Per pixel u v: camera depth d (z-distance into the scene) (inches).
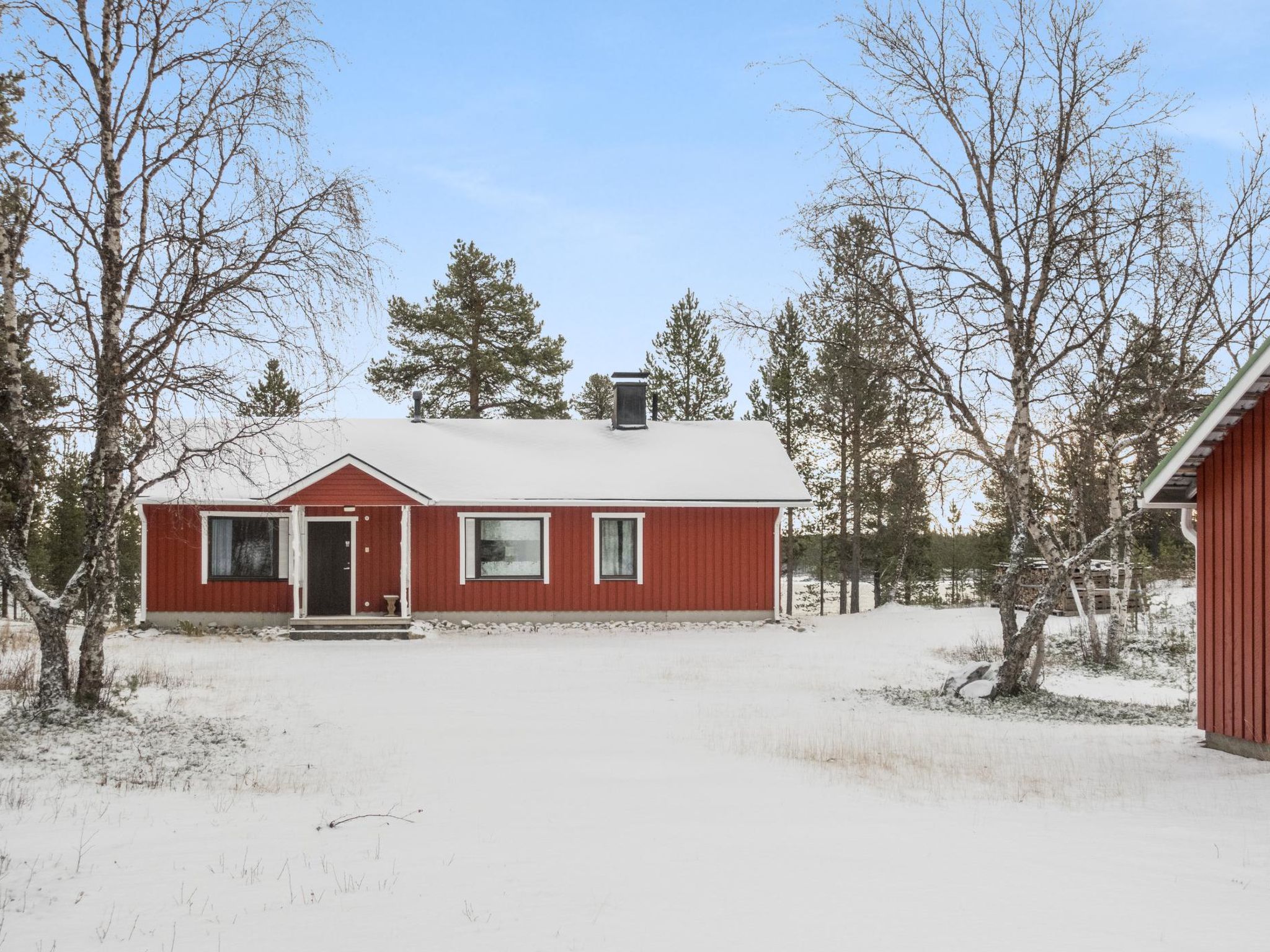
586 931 210.2
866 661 837.8
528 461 1174.3
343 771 406.0
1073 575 1058.1
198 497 1027.3
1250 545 455.2
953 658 863.1
